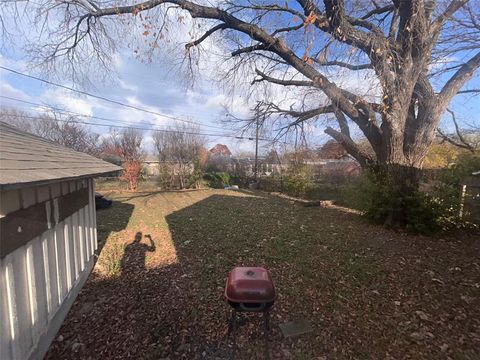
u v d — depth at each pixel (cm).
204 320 308
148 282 407
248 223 786
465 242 588
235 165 2217
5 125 402
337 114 777
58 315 298
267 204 1170
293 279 410
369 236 635
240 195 1512
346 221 802
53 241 296
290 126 862
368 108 695
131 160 1839
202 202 1228
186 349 262
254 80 827
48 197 285
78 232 399
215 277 420
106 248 568
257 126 888
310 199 1362
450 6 627
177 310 329
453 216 675
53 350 264
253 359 247
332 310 323
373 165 777
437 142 1159
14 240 211
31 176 197
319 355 250
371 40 584
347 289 375
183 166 1933
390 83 623
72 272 358
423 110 718
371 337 273
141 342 272
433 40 643
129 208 1067
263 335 280
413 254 512
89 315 323
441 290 370
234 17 675
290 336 277
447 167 751
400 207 685
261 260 487
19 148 279
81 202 423
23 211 228
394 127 680
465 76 704
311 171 1583
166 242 605
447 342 263
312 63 557
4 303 195
